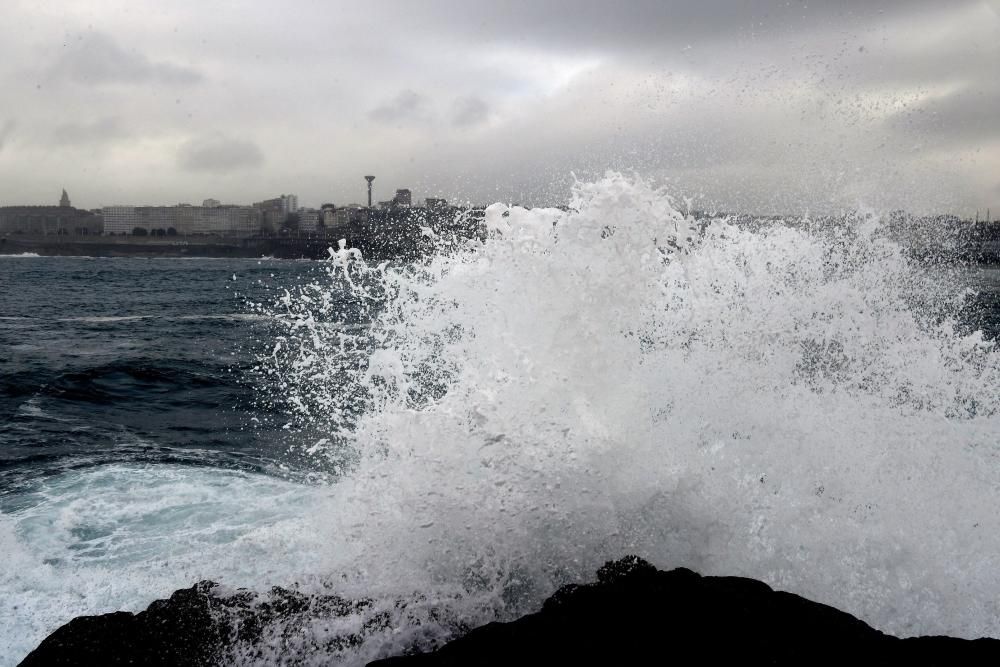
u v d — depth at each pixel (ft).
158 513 19.42
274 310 90.17
